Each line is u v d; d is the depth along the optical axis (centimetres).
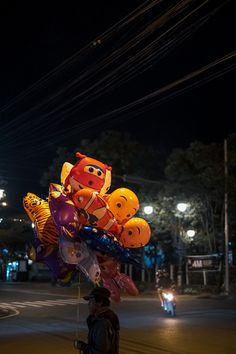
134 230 579
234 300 2567
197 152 3109
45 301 2600
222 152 3078
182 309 2034
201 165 3092
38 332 1385
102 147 3662
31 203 593
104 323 484
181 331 1366
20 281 5150
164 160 3800
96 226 548
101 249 540
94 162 573
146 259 3847
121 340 1215
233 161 3006
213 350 1082
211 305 2230
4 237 4228
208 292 3133
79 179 561
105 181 577
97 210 540
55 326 1528
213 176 2961
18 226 4212
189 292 3123
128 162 3634
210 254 3262
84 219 545
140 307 2130
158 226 3350
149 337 1262
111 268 570
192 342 1184
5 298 2827
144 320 1633
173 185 3133
